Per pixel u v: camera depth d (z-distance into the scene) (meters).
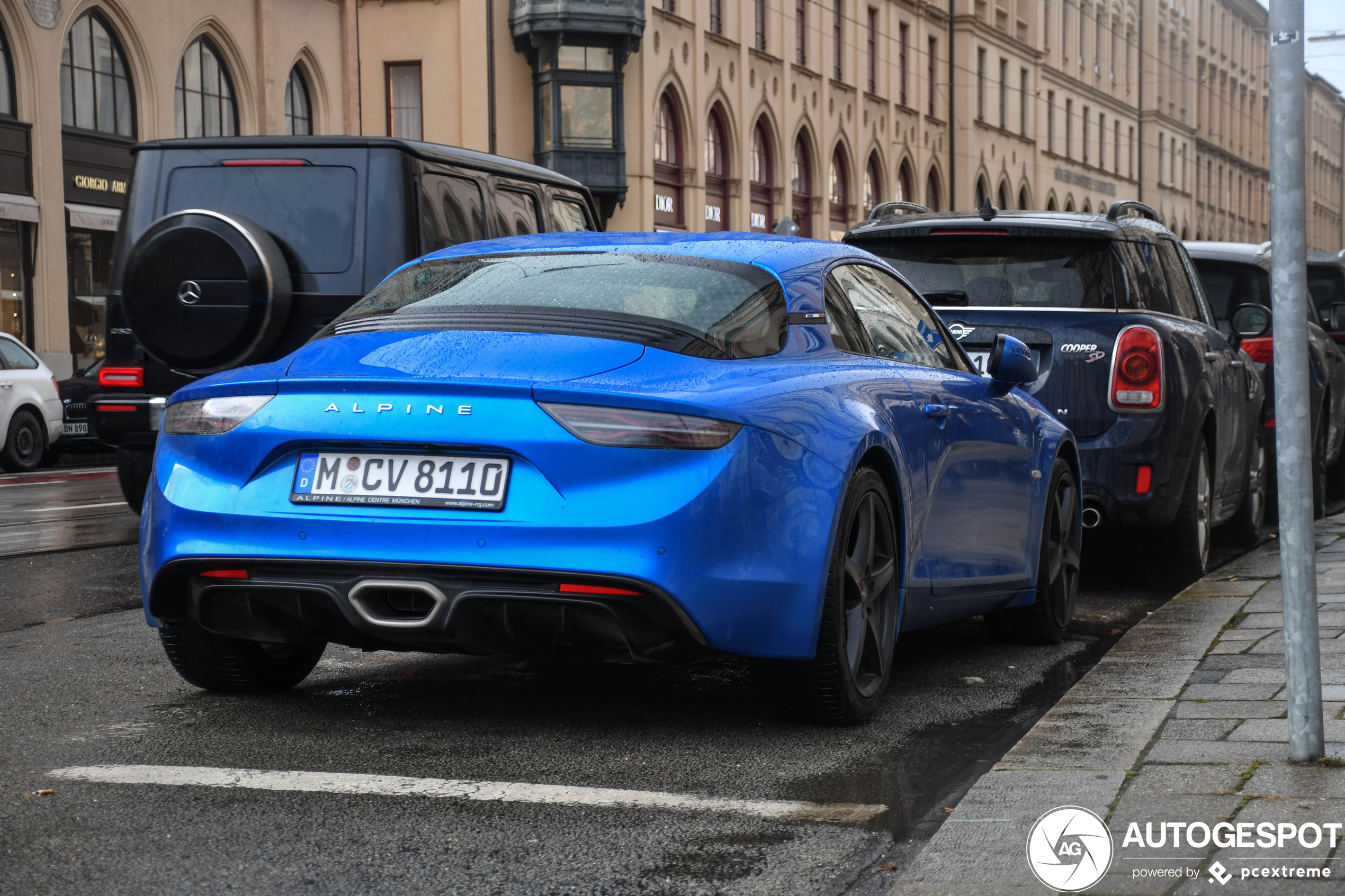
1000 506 5.61
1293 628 3.79
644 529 3.94
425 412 4.09
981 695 5.11
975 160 55.28
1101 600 7.32
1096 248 7.37
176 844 3.42
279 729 4.54
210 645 4.86
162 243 9.49
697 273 4.75
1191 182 82.75
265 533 4.20
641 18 35.00
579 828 3.54
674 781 3.96
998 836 3.33
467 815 3.64
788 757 4.22
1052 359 7.19
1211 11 86.81
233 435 4.28
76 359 25.66
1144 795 3.57
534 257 4.99
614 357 4.23
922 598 5.01
